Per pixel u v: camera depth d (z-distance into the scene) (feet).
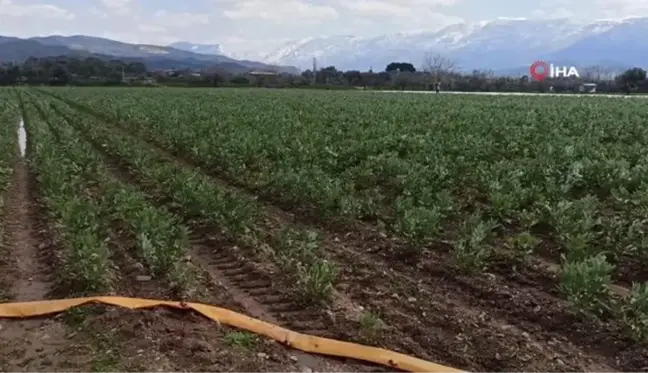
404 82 344.08
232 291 28.25
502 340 22.76
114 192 42.70
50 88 289.94
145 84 353.31
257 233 35.91
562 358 21.65
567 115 95.50
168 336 22.39
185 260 31.22
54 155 56.08
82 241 28.91
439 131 71.87
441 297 26.99
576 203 35.88
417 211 33.27
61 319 24.44
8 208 44.19
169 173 48.44
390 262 31.55
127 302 25.21
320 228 38.11
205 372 20.20
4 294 27.73
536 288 27.68
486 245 31.76
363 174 46.60
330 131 73.26
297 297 26.76
